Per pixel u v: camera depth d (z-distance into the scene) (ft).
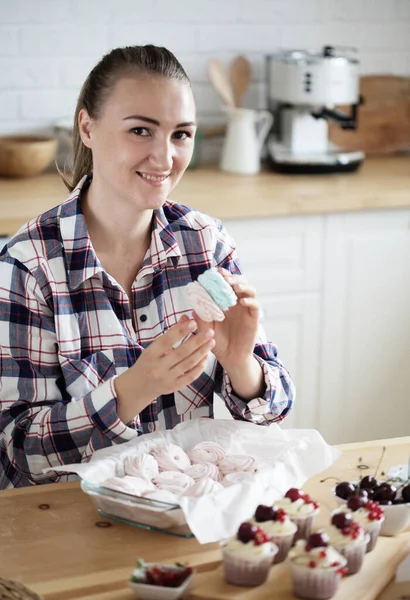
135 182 5.34
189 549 4.41
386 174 10.89
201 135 11.05
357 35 11.70
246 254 9.61
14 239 5.69
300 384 10.11
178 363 5.02
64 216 5.60
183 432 5.21
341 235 9.87
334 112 10.56
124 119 5.21
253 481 4.57
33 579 4.15
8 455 5.48
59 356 5.52
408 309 10.30
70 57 10.81
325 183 10.36
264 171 11.00
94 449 5.24
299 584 4.00
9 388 5.48
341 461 5.31
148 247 5.78
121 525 4.63
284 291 9.81
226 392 5.71
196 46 11.17
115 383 5.16
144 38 10.98
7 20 10.50
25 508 4.80
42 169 10.50
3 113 10.78
